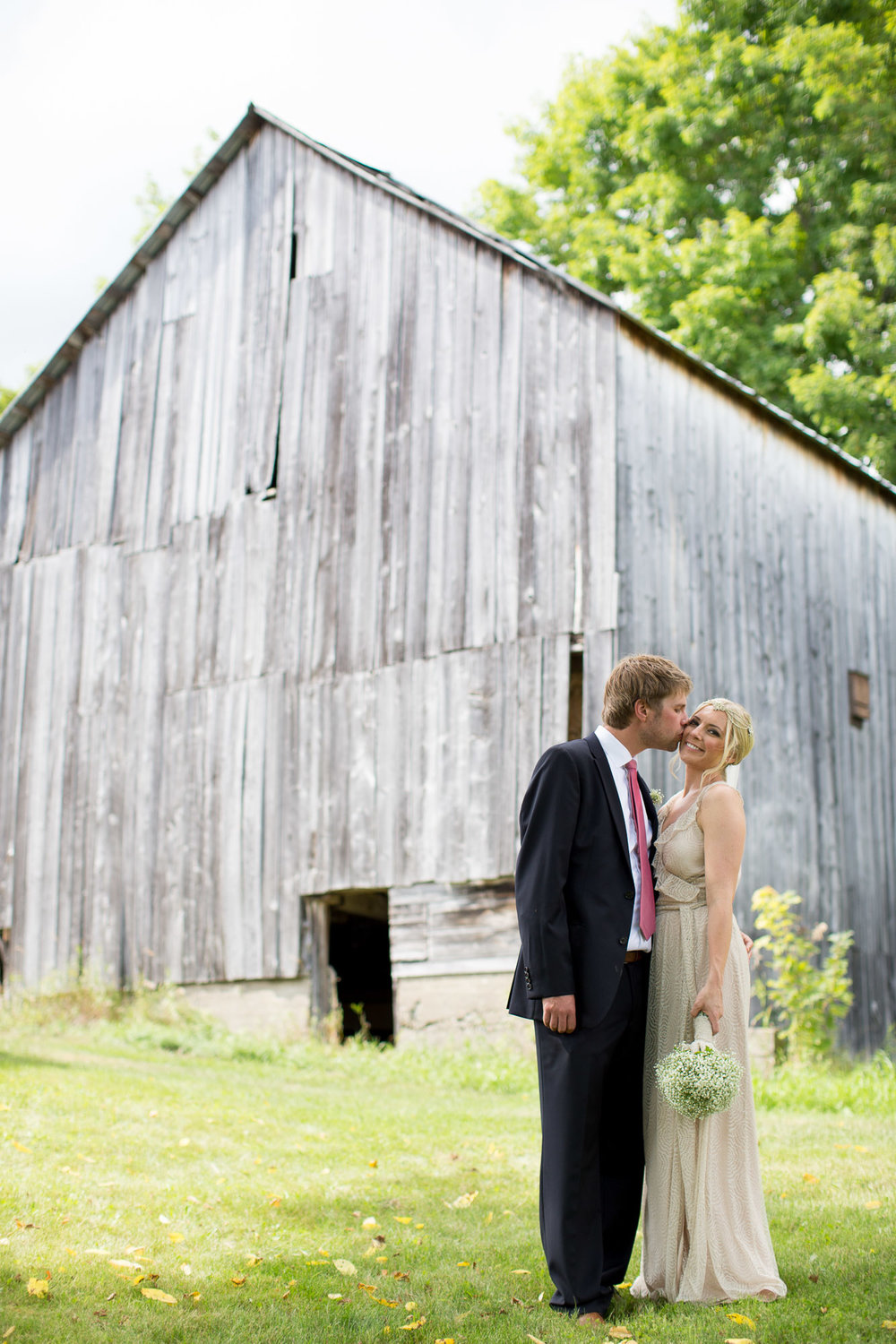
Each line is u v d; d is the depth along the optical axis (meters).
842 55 17.28
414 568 11.02
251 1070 9.27
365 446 11.63
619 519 9.83
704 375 10.99
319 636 11.57
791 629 11.52
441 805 10.39
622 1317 3.41
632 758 3.83
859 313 16.44
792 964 9.41
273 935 11.29
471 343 11.03
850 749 12.02
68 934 12.82
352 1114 6.93
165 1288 3.49
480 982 10.00
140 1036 10.75
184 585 12.79
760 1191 3.61
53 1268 3.56
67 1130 5.69
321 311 12.30
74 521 14.00
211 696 12.27
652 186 18.72
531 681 10.02
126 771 12.79
